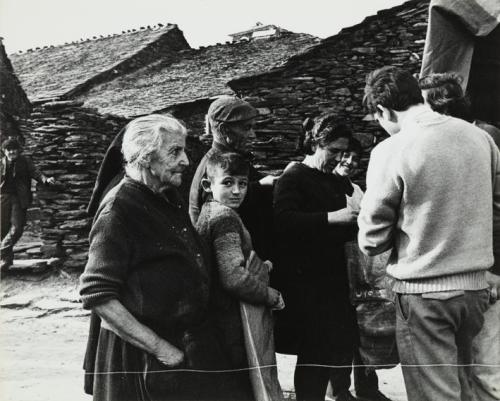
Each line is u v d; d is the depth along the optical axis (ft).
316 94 21.01
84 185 21.62
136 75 30.89
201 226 7.05
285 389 10.08
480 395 7.88
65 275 20.06
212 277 6.86
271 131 20.89
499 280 7.32
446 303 6.00
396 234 6.40
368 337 8.11
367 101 6.84
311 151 8.56
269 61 28.43
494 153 6.39
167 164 6.27
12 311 15.78
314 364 8.00
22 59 34.24
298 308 8.07
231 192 7.14
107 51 33.01
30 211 23.48
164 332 6.27
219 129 7.73
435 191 5.96
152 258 6.15
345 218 7.31
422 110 6.42
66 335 13.52
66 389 9.71
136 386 6.15
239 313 6.86
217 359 6.66
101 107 26.21
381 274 8.06
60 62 32.45
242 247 7.09
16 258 21.18
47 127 21.98
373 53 20.85
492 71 9.12
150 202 6.31
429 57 8.65
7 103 22.48
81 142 21.83
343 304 8.16
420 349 6.16
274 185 8.58
